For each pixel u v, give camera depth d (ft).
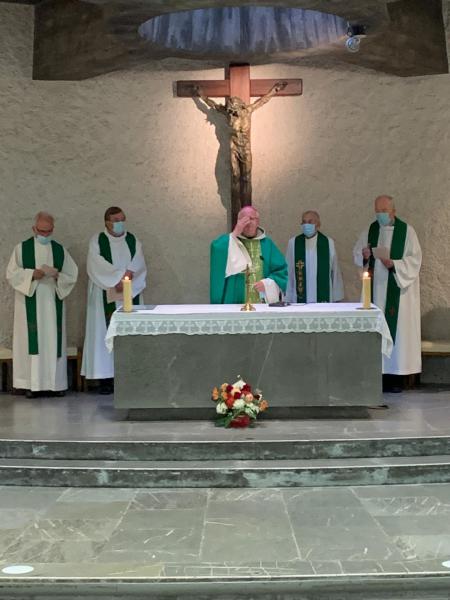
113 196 29.73
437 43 28.71
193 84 27.61
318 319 22.90
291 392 23.07
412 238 27.66
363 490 19.83
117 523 17.81
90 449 21.15
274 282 24.52
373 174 29.63
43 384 27.45
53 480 20.47
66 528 17.53
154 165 29.76
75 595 14.70
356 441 20.95
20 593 14.73
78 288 29.91
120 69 29.17
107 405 26.00
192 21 26.07
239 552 16.05
